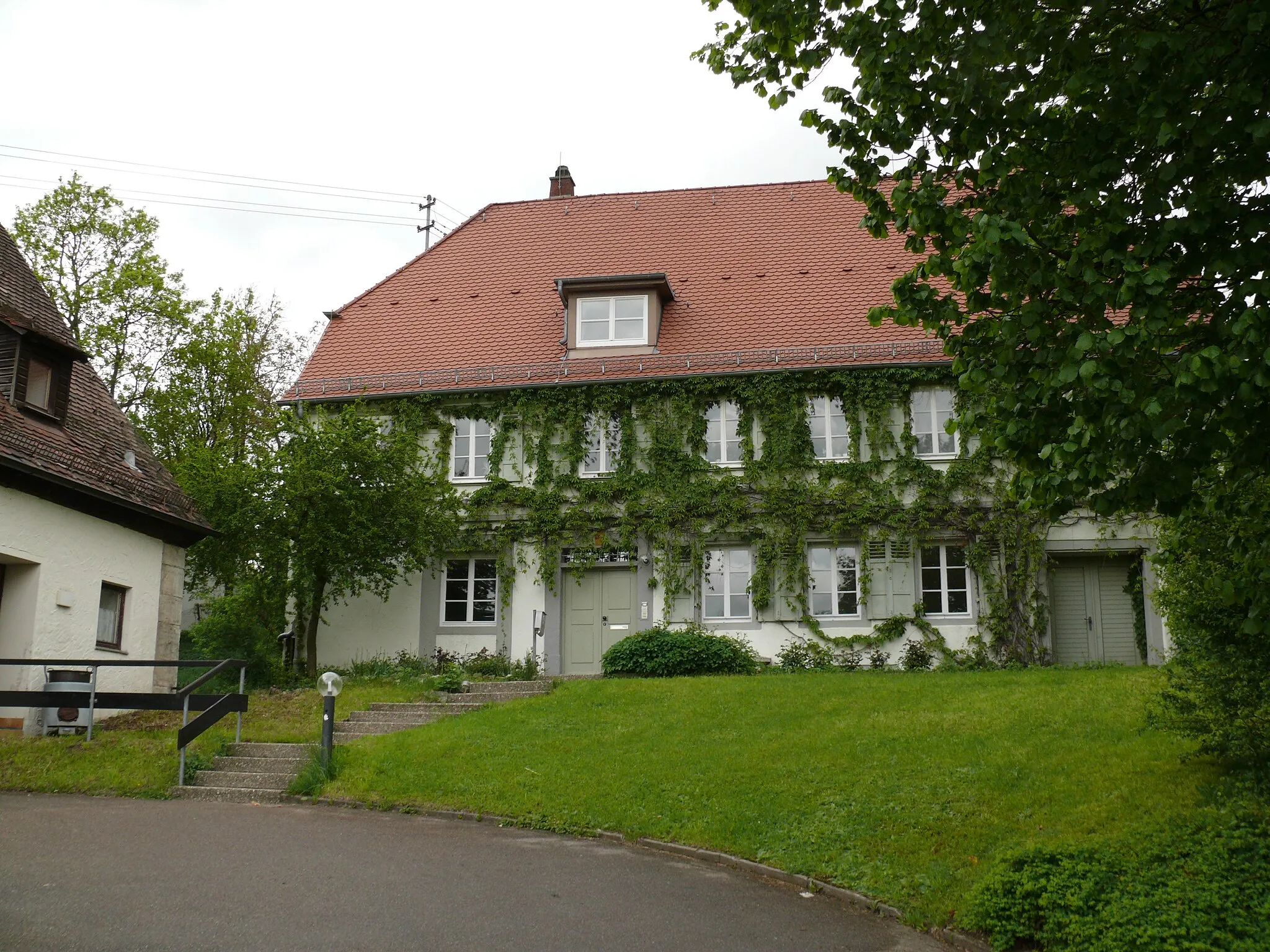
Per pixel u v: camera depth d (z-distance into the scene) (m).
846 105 9.22
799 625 22.72
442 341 26.23
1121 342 7.59
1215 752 10.74
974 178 9.05
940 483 22.70
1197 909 7.65
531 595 23.77
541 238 28.89
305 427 21.72
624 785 12.83
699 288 26.22
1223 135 7.64
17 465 15.80
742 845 10.94
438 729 15.55
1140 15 8.26
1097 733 12.95
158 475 20.44
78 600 17.41
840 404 23.59
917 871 9.77
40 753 14.36
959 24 8.55
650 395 24.08
